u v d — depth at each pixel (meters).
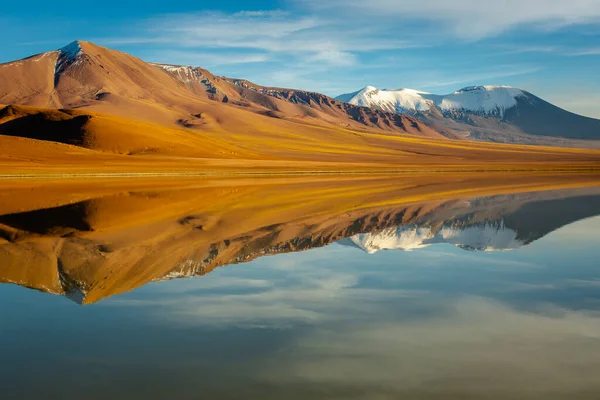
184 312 13.01
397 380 9.13
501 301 14.13
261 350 10.46
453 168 118.81
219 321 12.29
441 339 11.11
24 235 25.64
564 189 59.25
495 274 17.47
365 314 12.90
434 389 8.79
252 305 13.65
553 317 12.66
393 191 55.53
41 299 14.28
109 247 22.44
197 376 9.23
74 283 16.16
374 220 31.77
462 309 13.35
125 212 35.12
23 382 8.96
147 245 22.97
